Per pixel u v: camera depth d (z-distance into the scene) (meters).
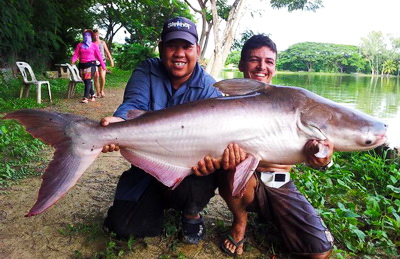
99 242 2.63
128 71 25.62
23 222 2.88
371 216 3.07
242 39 16.25
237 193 2.20
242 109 2.25
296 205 2.50
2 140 4.78
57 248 2.55
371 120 2.23
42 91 10.44
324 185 3.77
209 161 2.29
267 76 2.92
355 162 4.59
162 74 2.75
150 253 2.53
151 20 31.17
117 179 3.87
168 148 2.30
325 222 2.94
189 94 2.74
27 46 12.55
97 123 2.25
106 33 30.02
